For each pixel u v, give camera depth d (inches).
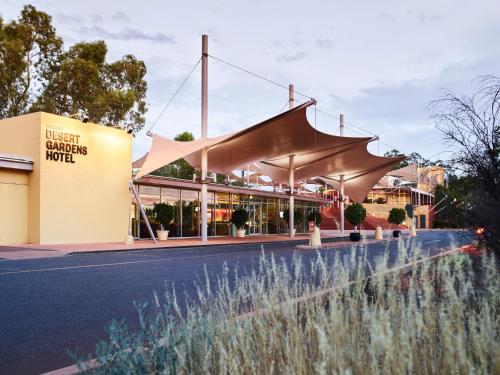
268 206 1555.1
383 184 2689.5
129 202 968.9
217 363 99.1
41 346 185.3
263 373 91.7
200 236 1198.9
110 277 398.6
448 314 85.0
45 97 1364.4
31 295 306.7
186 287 334.3
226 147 1134.4
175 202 1115.9
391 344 71.7
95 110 1390.3
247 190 1362.0
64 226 827.4
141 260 566.9
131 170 976.3
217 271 433.7
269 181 2076.8
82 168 866.1
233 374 82.6
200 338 111.2
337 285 107.2
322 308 104.4
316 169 1611.7
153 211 1021.8
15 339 196.1
